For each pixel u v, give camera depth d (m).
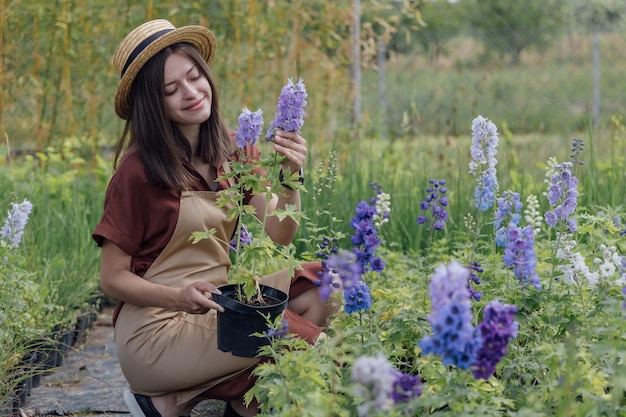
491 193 3.69
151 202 3.39
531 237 3.09
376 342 2.94
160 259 3.46
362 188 5.99
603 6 15.95
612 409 2.53
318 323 3.61
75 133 7.65
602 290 3.34
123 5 7.50
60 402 4.04
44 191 6.05
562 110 14.44
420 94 12.57
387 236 5.59
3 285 4.05
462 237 3.95
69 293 4.87
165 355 3.38
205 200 3.49
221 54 7.63
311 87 7.77
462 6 15.18
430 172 6.72
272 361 3.36
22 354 3.85
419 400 2.57
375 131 8.72
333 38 8.49
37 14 6.96
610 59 15.95
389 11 11.55
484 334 2.45
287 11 7.69
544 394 2.81
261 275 4.27
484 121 3.64
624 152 6.95
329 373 2.85
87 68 7.46
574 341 2.71
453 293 2.37
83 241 5.66
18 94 7.42
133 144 3.47
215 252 3.53
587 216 3.92
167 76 3.35
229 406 3.56
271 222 3.70
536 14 15.47
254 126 3.27
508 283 3.52
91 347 4.95
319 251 3.58
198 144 3.54
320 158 6.96
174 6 7.48
